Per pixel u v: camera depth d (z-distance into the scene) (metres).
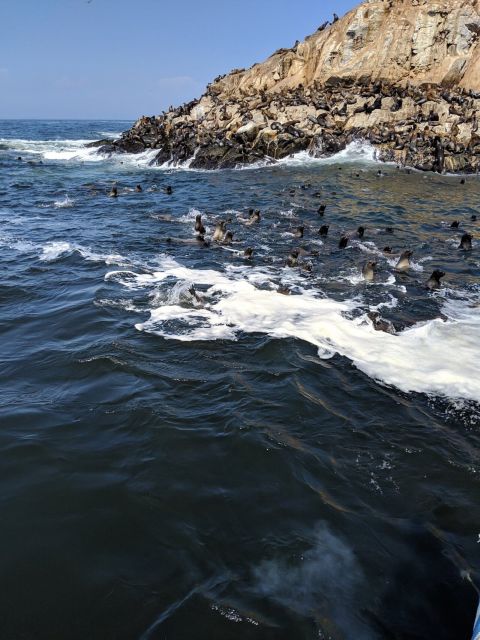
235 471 4.72
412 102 39.41
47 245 14.16
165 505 4.25
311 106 41.62
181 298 9.45
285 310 9.04
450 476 4.80
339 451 5.11
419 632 3.23
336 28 50.94
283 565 3.68
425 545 3.94
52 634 3.12
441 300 10.24
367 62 47.31
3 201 22.33
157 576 3.56
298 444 5.16
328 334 7.94
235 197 23.58
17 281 10.62
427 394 6.29
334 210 20.16
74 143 59.06
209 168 37.38
